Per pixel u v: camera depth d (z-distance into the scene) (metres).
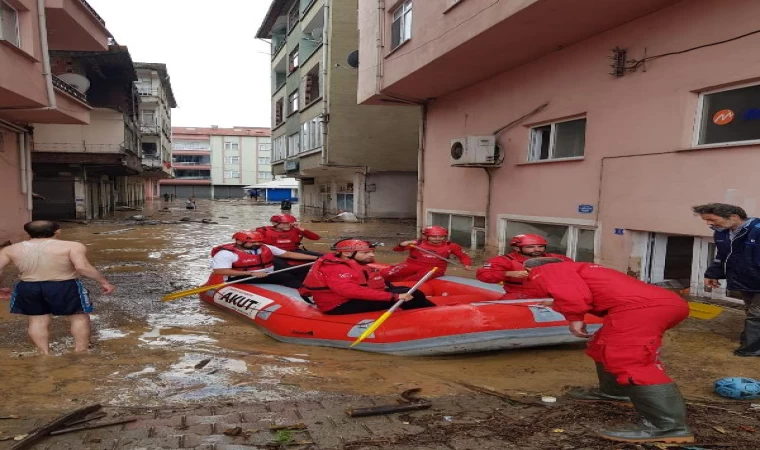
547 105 8.86
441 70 10.00
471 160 9.95
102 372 4.12
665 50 6.63
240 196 67.81
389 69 11.41
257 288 6.20
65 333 5.21
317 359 4.53
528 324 4.71
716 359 4.39
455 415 3.16
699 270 6.46
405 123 19.95
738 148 5.71
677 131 6.48
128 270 9.35
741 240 4.35
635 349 2.79
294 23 24.44
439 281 6.81
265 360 4.49
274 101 29.97
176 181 66.38
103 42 14.47
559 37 7.92
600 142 7.69
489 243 10.58
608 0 6.43
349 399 3.50
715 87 6.08
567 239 8.51
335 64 19.27
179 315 6.11
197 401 3.50
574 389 3.70
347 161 19.64
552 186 8.74
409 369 4.27
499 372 4.20
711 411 3.18
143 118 35.88
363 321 4.85
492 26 7.56
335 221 21.28
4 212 12.13
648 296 2.83
